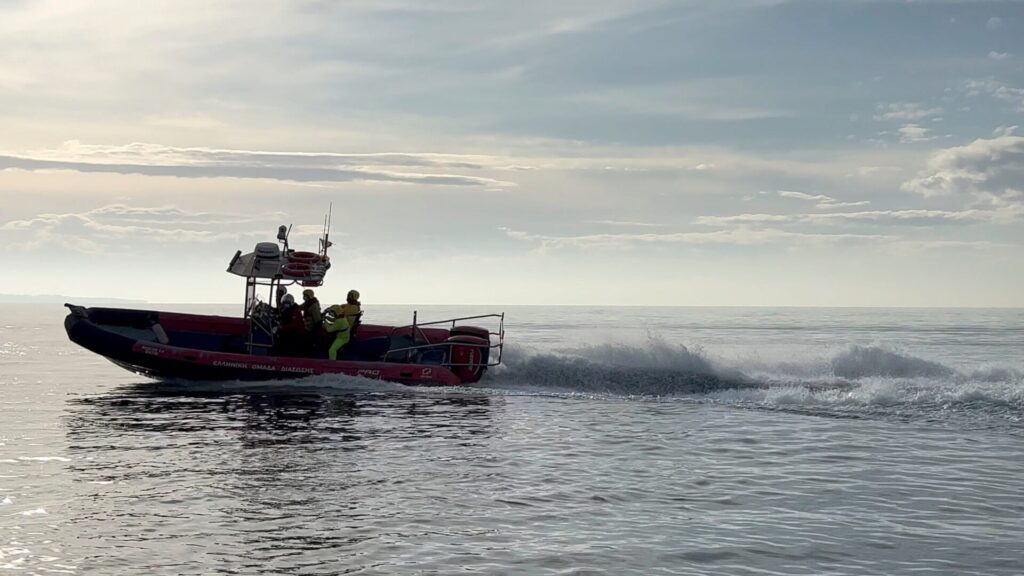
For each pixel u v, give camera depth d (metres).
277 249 19.12
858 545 7.54
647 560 7.07
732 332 62.97
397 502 8.92
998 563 7.06
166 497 9.05
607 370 19.27
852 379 18.89
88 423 14.14
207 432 13.28
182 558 7.02
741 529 8.01
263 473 10.30
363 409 15.98
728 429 14.01
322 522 8.12
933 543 7.61
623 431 13.75
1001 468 10.90
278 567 6.82
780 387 18.27
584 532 7.87
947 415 15.42
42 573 6.64
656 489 9.63
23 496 9.05
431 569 6.81
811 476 10.38
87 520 8.12
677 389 18.67
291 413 15.40
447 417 15.12
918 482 10.05
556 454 11.71
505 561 7.02
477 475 10.29
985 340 47.75
